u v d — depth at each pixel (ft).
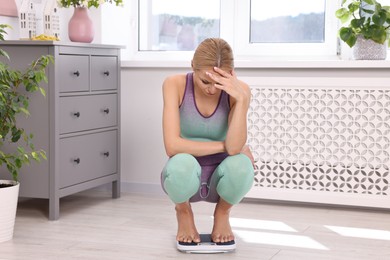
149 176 11.85
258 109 10.82
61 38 11.72
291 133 10.68
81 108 10.07
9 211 8.40
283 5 11.85
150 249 8.05
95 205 10.69
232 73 7.62
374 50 10.61
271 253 7.91
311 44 11.68
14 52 9.51
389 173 10.23
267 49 11.91
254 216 10.00
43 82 9.41
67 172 9.78
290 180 10.75
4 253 7.86
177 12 12.47
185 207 7.94
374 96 10.21
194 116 7.86
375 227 9.37
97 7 10.89
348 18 10.89
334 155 10.50
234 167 7.47
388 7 10.60
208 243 7.91
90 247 8.14
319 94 10.48
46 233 8.82
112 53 10.93
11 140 9.30
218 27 12.25
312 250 8.09
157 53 12.51
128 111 11.89
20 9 10.50
